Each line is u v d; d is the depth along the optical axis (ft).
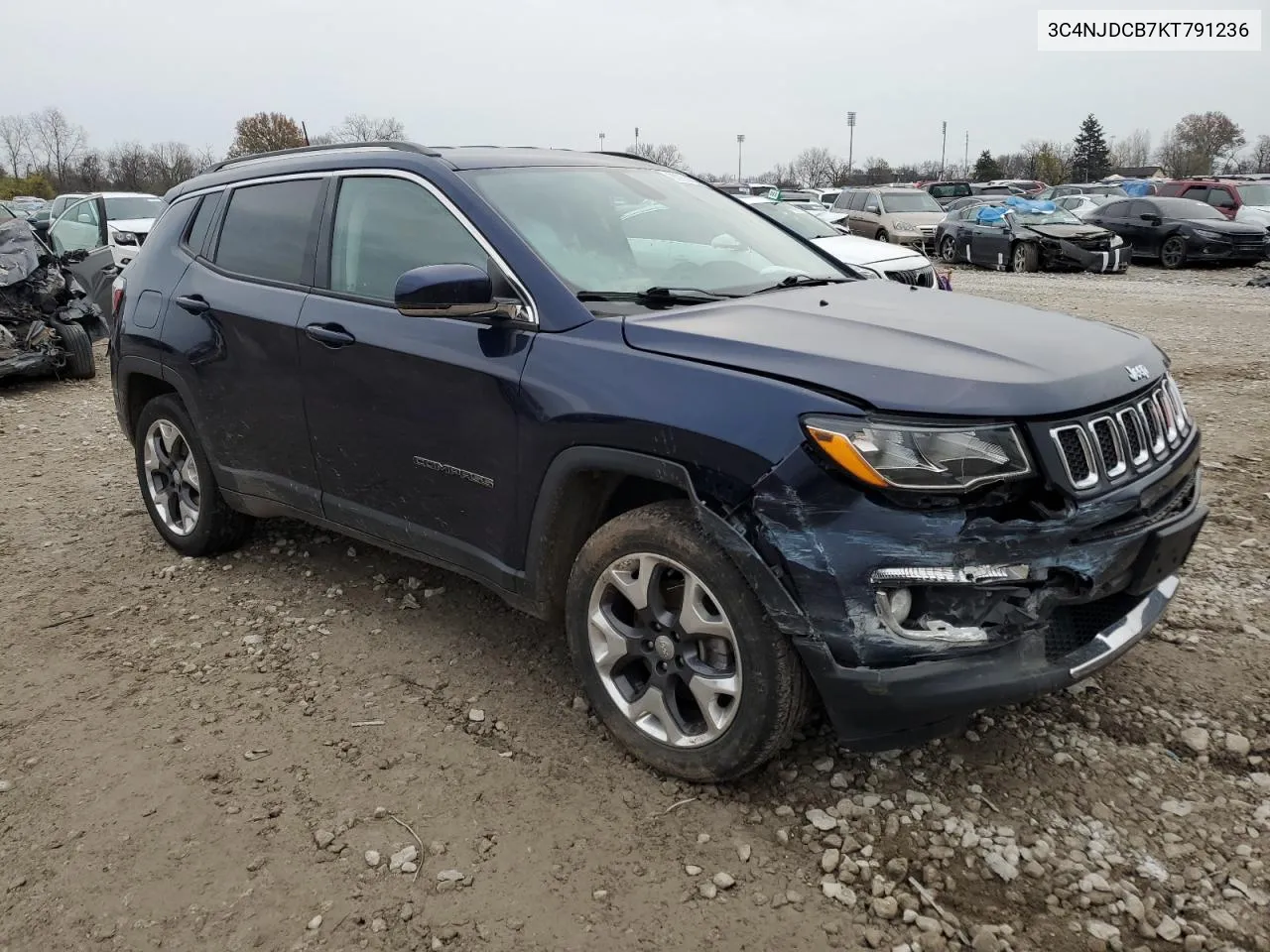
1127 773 9.34
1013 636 8.11
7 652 12.25
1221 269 63.77
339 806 9.16
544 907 7.90
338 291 11.82
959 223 69.41
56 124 297.94
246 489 13.48
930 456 7.70
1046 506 8.00
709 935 7.59
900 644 7.92
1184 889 7.93
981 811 8.87
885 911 7.75
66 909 7.97
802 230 36.86
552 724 10.43
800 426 7.91
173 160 270.05
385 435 11.18
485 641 12.25
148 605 13.51
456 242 10.66
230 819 9.00
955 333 9.19
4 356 29.32
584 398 9.12
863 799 9.05
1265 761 9.43
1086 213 71.51
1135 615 9.19
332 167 12.32
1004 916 7.70
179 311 13.75
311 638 12.44
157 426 14.82
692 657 9.03
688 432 8.39
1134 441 8.75
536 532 9.87
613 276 10.55
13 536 16.37
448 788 9.39
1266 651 11.33
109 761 9.93
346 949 7.52
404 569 14.42
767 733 8.50
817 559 7.87
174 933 7.70
